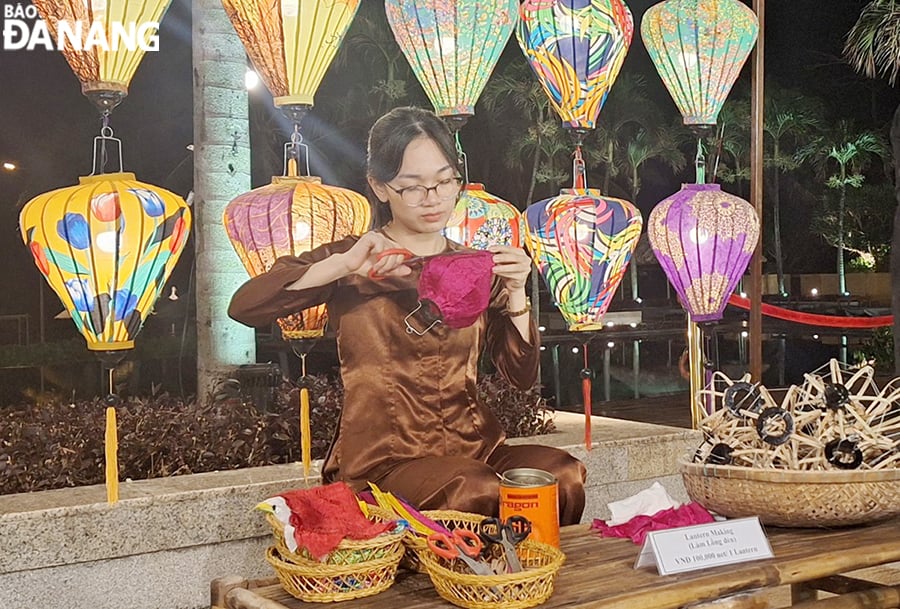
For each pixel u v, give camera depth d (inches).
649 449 181.6
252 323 119.7
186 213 130.0
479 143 698.2
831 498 92.0
